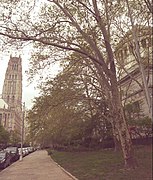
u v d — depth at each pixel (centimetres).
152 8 1545
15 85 12800
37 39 1551
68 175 1711
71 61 1906
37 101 2083
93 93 2394
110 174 1438
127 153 1577
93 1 1623
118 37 2019
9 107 12056
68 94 2075
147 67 2127
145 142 3206
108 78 1734
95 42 1719
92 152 3412
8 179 1656
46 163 2967
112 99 1667
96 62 1655
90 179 1369
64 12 1600
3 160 2658
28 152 6269
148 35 2020
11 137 9581
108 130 3631
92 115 3466
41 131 2592
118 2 1688
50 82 2025
